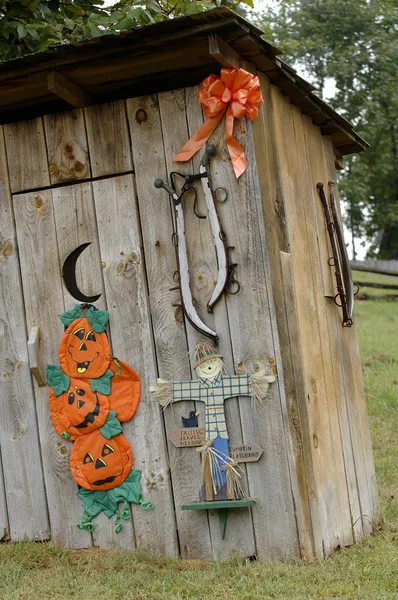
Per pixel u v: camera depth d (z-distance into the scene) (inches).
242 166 212.1
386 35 879.7
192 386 214.7
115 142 223.6
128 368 220.4
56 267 227.3
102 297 223.6
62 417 224.4
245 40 203.6
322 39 875.4
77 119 226.8
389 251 1181.1
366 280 761.6
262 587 192.5
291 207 227.5
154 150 220.4
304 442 211.6
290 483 208.5
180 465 216.7
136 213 221.6
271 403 210.2
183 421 215.9
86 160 225.9
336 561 211.0
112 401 221.6
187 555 215.8
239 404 212.2
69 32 293.9
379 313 626.2
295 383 211.8
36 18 294.5
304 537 207.8
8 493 229.9
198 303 215.3
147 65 215.0
